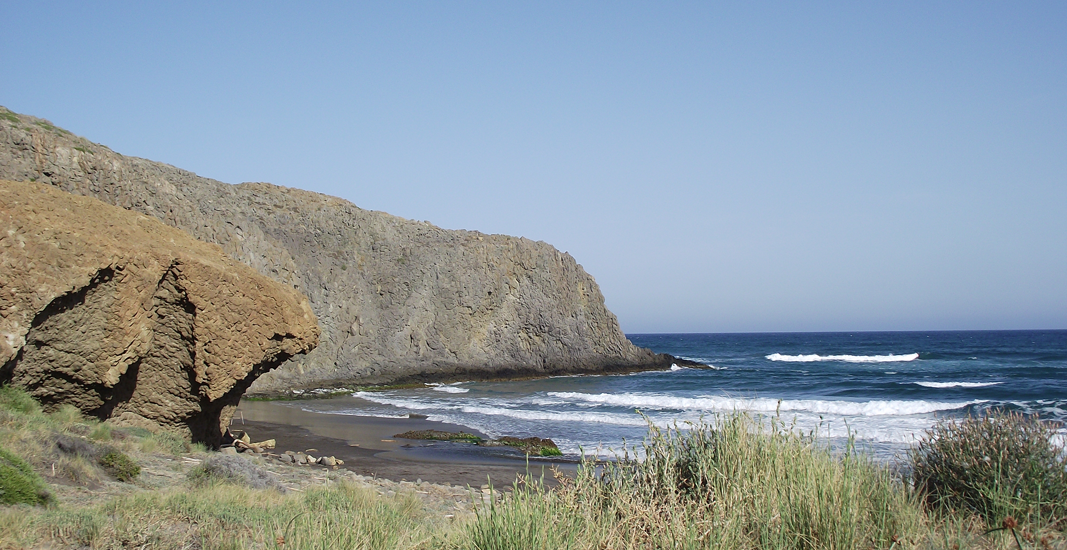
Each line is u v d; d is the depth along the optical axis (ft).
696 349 397.80
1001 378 165.58
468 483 47.47
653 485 17.48
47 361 35.55
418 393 138.62
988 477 19.27
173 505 23.06
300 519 20.42
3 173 83.05
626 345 203.31
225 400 44.34
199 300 40.65
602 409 104.83
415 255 178.09
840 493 15.93
